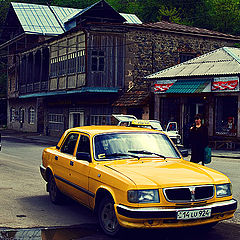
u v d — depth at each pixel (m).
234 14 47.47
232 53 24.58
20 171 12.62
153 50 29.42
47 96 35.19
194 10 48.38
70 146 7.62
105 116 29.23
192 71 23.88
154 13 50.03
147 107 26.02
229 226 6.66
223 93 22.23
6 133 41.03
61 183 7.54
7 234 5.97
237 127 21.67
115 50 28.16
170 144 7.16
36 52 35.84
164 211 5.32
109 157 6.52
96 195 6.15
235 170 13.56
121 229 5.66
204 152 10.23
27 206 7.83
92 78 27.52
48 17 42.62
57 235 5.95
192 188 5.55
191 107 24.83
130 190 5.39
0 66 57.22
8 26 46.50
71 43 29.55
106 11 36.16
